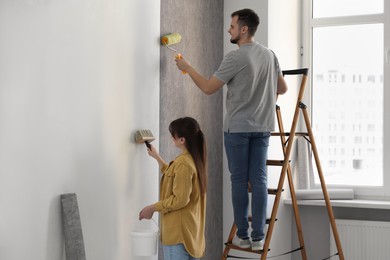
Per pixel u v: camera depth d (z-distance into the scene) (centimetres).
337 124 510
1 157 252
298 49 515
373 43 500
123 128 344
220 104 468
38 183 274
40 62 274
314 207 497
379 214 478
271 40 459
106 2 325
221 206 471
